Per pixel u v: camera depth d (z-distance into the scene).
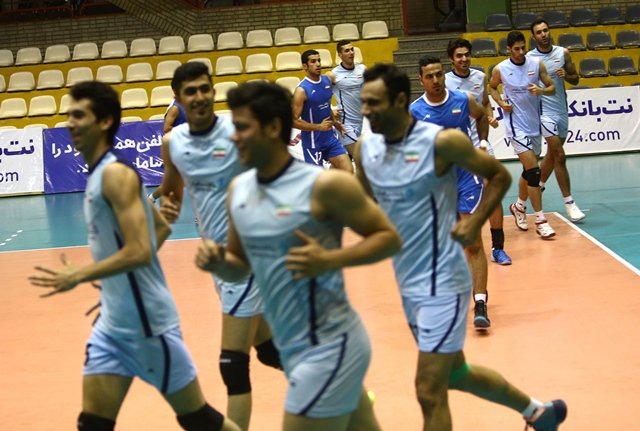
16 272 9.52
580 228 10.02
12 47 20.67
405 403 5.12
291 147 12.74
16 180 15.62
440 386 3.91
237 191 3.15
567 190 10.29
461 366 4.13
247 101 2.94
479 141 6.91
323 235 3.04
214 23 20.50
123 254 3.39
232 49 18.41
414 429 4.73
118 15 20.55
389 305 7.29
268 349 4.71
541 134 9.84
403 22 20.58
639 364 5.59
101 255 3.61
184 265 9.32
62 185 15.66
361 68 10.70
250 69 17.81
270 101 2.94
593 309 6.86
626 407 4.89
